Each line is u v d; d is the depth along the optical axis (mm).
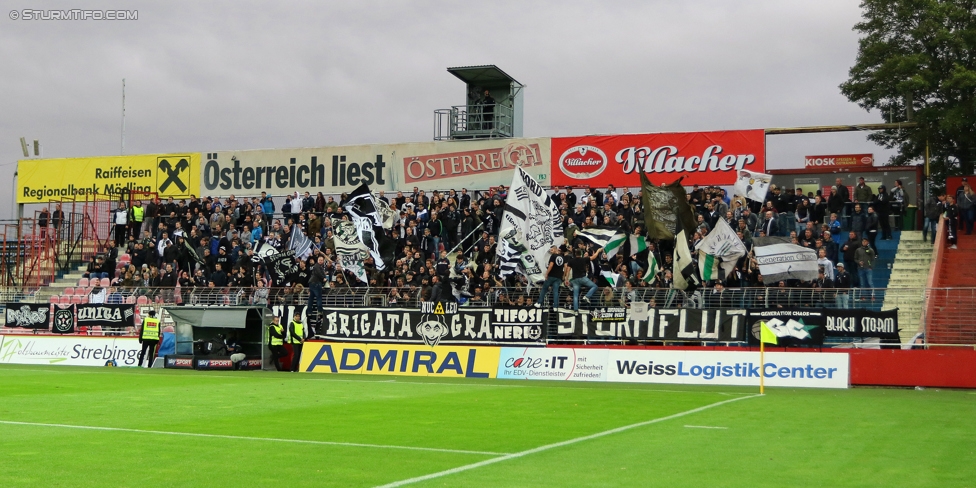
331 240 37469
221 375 30609
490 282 33188
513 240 32375
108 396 22266
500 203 37062
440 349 31609
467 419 17750
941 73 46375
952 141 48250
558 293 30781
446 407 20109
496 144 42375
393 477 11203
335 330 33188
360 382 27641
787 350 27922
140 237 44219
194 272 39250
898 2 46938
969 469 11984
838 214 34375
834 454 13227
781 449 13727
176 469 11758
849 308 28406
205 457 12766
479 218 37156
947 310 27906
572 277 30656
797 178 41094
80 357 36094
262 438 14797
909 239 35188
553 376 29859
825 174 40781
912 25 47250
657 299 30688
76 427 16203
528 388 25906
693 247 32094
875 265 34500
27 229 47344
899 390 25891
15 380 27516
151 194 47688
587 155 41000
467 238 37250
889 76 46844
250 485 10672
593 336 30297
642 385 27625
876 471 11789
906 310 29234
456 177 42938
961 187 39375
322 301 34500
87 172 48844
